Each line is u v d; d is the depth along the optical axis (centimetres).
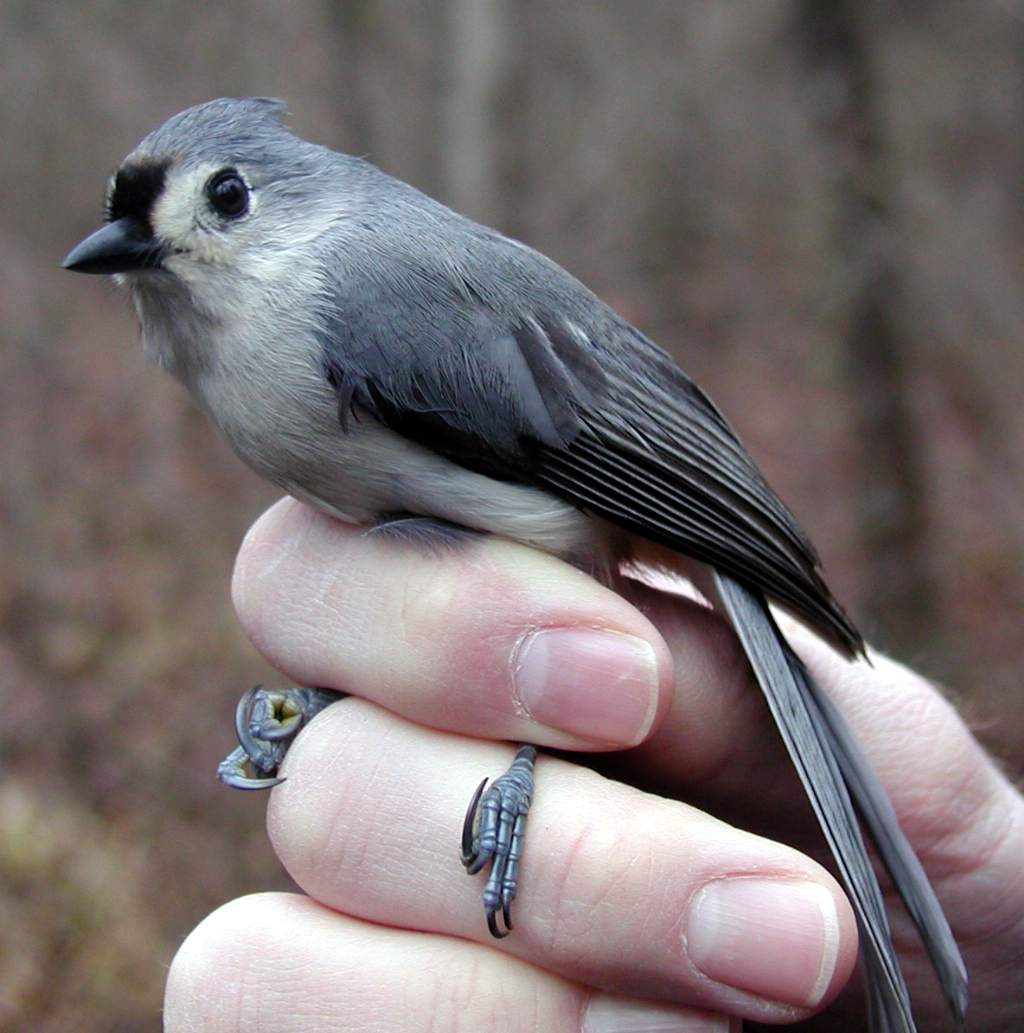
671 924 20
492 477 22
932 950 22
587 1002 20
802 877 20
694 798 24
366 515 23
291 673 22
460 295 23
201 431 77
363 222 23
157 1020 40
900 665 26
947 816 24
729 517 23
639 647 21
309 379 22
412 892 21
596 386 23
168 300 23
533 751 21
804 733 22
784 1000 20
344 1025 21
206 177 23
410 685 21
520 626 21
